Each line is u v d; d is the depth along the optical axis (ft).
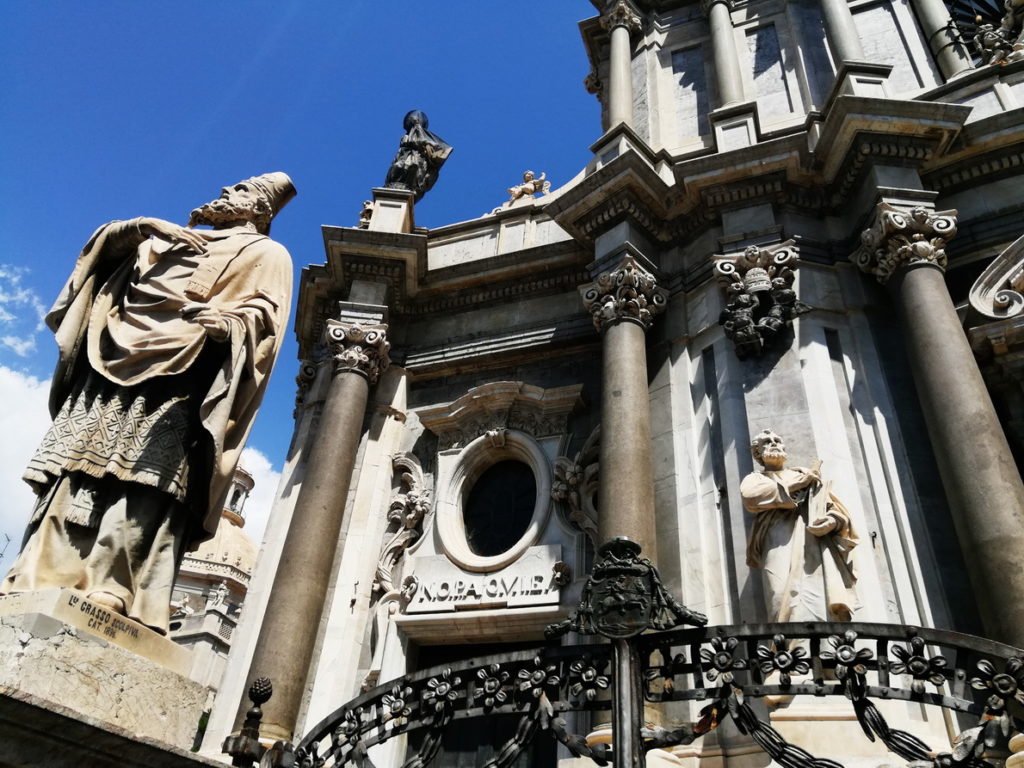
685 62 48.34
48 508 11.10
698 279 35.09
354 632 34.83
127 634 10.58
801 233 33.99
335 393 39.06
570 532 34.01
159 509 11.82
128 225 13.26
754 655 11.68
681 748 23.76
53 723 7.74
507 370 41.47
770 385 29.53
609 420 30.94
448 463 38.68
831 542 24.20
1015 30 41.32
